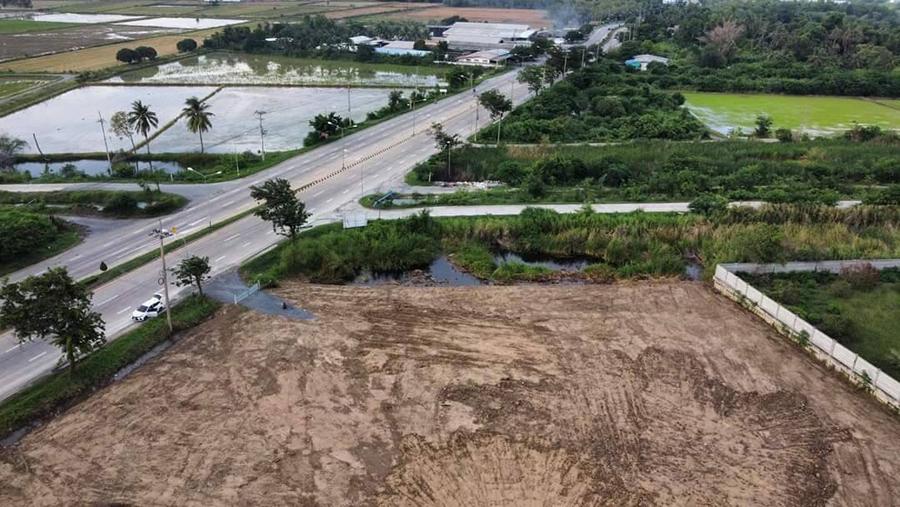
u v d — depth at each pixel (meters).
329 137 95.31
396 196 72.75
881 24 198.50
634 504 31.67
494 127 97.19
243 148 94.31
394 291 53.72
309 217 65.50
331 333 46.72
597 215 65.81
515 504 31.62
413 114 108.94
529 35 193.88
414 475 33.56
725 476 33.69
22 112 113.19
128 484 32.72
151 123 94.81
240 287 53.09
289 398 39.47
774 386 41.00
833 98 134.25
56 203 71.31
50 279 39.03
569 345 45.44
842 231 63.31
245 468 33.91
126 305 49.66
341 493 32.34
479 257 60.00
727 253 58.19
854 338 46.00
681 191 74.88
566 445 35.78
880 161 83.56
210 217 67.44
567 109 110.75
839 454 35.25
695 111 120.56
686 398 39.84
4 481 32.81
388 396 39.78
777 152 89.88
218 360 43.38
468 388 40.53
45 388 39.34
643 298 52.72
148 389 40.25
